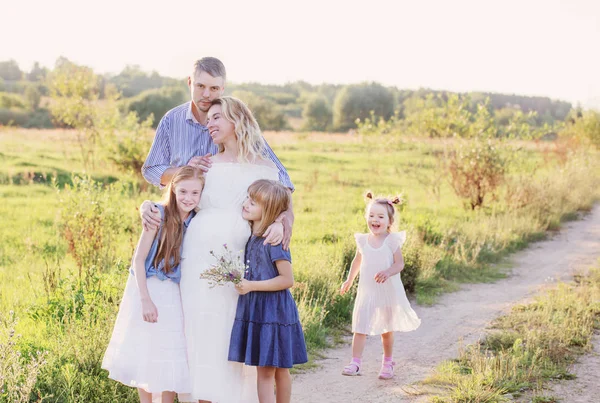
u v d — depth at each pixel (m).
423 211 15.09
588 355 6.02
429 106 25.38
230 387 4.03
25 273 8.27
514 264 11.16
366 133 31.41
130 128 19.47
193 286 4.03
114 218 9.48
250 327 4.01
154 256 4.02
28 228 11.46
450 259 10.52
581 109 36.47
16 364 4.22
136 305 3.99
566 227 15.16
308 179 20.44
